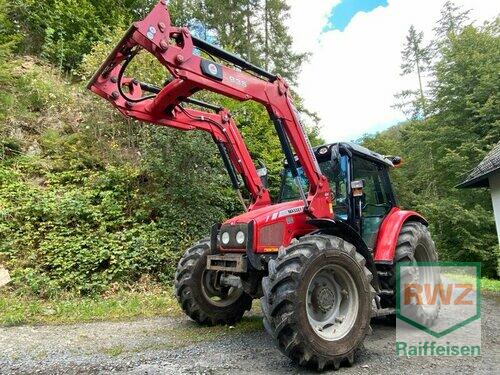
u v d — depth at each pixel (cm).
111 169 780
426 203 1630
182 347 356
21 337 382
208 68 332
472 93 1677
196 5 1789
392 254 436
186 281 438
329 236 341
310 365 299
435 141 1719
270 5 1908
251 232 361
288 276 297
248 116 1094
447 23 2525
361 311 330
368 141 2723
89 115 873
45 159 814
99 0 1313
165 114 397
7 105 874
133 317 493
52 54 1166
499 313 524
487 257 1382
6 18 1103
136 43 309
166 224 739
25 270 592
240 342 375
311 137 1719
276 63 1927
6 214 662
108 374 281
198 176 782
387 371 299
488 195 1525
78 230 677
